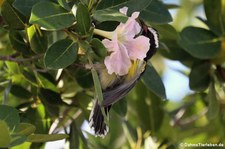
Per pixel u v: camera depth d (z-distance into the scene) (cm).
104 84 203
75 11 198
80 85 215
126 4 201
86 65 200
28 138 197
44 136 197
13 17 204
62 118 217
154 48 209
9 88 213
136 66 204
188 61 229
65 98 218
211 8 226
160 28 214
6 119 196
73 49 198
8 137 190
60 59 198
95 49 198
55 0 200
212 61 228
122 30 199
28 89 217
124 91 204
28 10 200
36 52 205
